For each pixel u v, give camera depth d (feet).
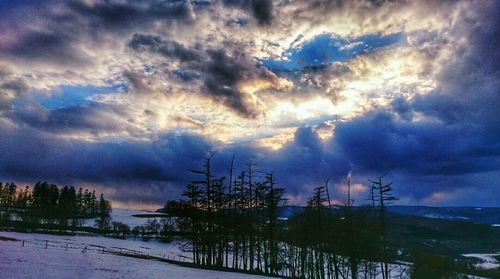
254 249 211.82
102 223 493.77
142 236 406.00
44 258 145.59
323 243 181.27
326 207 181.47
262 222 198.29
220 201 206.69
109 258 181.68
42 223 440.04
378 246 165.99
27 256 143.33
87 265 139.54
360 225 166.91
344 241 169.27
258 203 202.59
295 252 205.36
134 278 117.29
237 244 209.77
